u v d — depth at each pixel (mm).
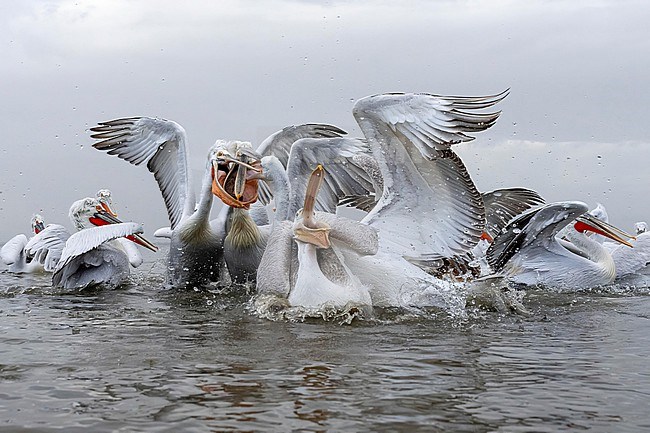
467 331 5250
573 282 8586
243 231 8039
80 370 3869
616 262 9328
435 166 6250
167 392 3428
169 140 9117
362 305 5801
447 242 6566
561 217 8227
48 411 3135
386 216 6562
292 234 6316
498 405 3258
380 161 6277
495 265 8812
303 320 5695
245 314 6062
